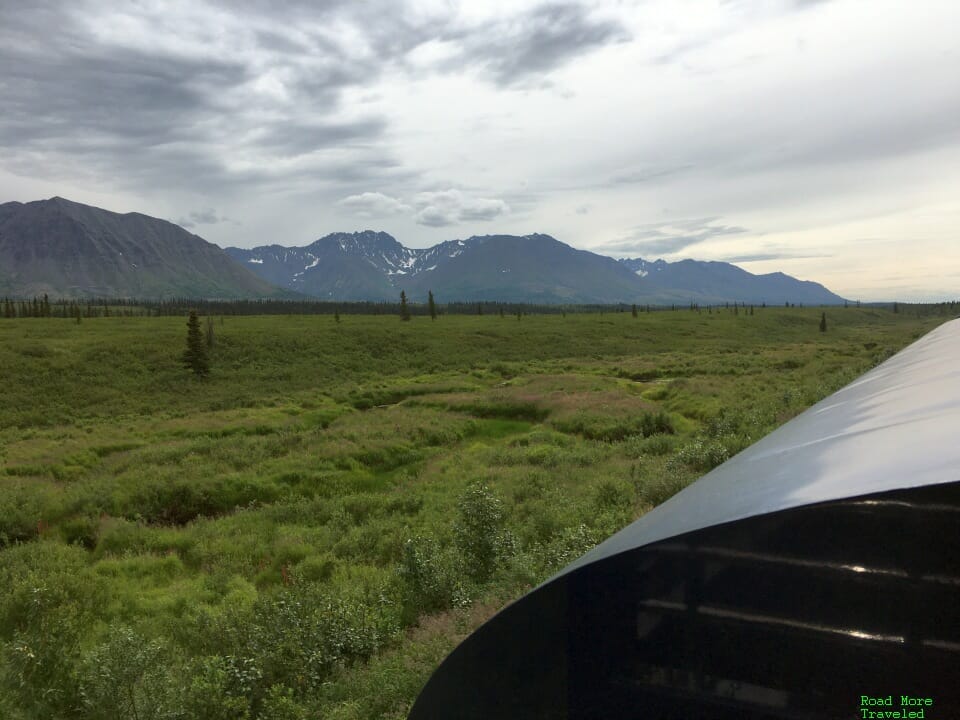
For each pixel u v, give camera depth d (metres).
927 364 4.12
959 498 1.00
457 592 8.25
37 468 23.12
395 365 69.31
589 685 1.33
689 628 1.23
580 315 142.25
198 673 6.59
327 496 18.36
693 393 31.41
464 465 20.48
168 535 14.02
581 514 11.26
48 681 6.38
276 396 48.78
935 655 1.00
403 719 4.95
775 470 1.66
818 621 1.10
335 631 7.36
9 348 61.28
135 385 53.88
